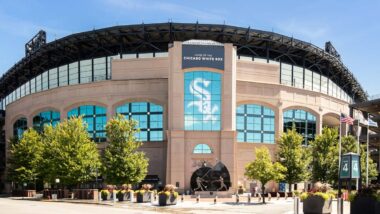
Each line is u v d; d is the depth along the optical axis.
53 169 58.47
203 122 65.94
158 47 78.44
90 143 60.59
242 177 70.12
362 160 64.88
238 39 78.31
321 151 63.09
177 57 66.69
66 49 84.06
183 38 78.06
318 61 87.00
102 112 74.19
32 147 73.31
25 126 88.25
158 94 71.44
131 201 50.12
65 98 77.56
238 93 71.75
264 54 81.06
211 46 67.06
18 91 105.44
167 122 70.56
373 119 89.50
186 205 44.16
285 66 82.56
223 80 66.69
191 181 62.69
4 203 46.91
